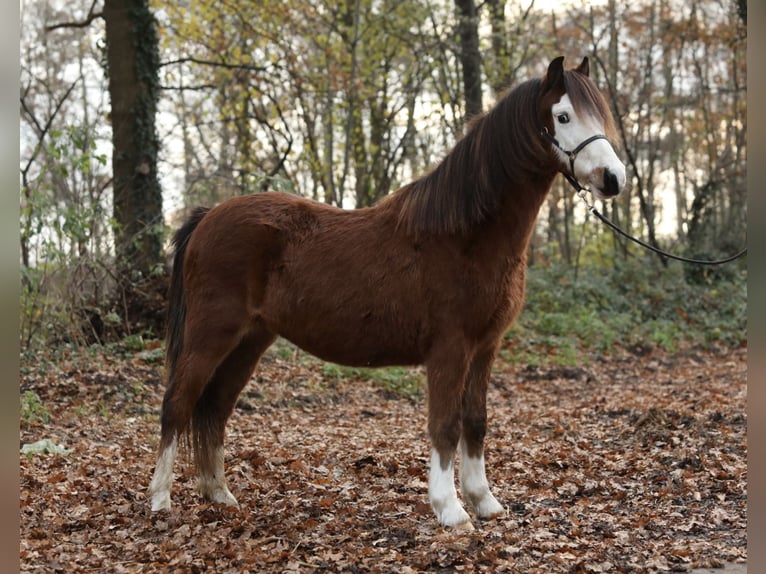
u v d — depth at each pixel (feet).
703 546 13.30
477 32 51.60
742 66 72.90
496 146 14.29
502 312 14.49
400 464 19.81
